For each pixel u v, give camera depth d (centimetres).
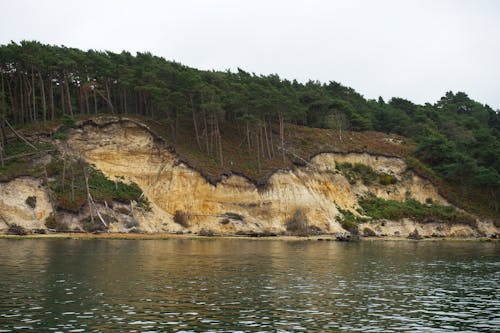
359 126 11681
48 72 8312
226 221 7538
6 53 7706
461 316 2222
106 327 1858
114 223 6844
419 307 2402
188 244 5797
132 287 2692
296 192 8219
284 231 7725
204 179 7762
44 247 4847
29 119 8725
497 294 2827
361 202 8994
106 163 7712
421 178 9788
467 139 12294
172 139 8381
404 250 5847
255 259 4312
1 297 2342
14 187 6612
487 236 9025
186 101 8531
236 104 8694
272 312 2189
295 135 9875
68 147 7594
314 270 3672
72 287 2638
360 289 2872
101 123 7938
